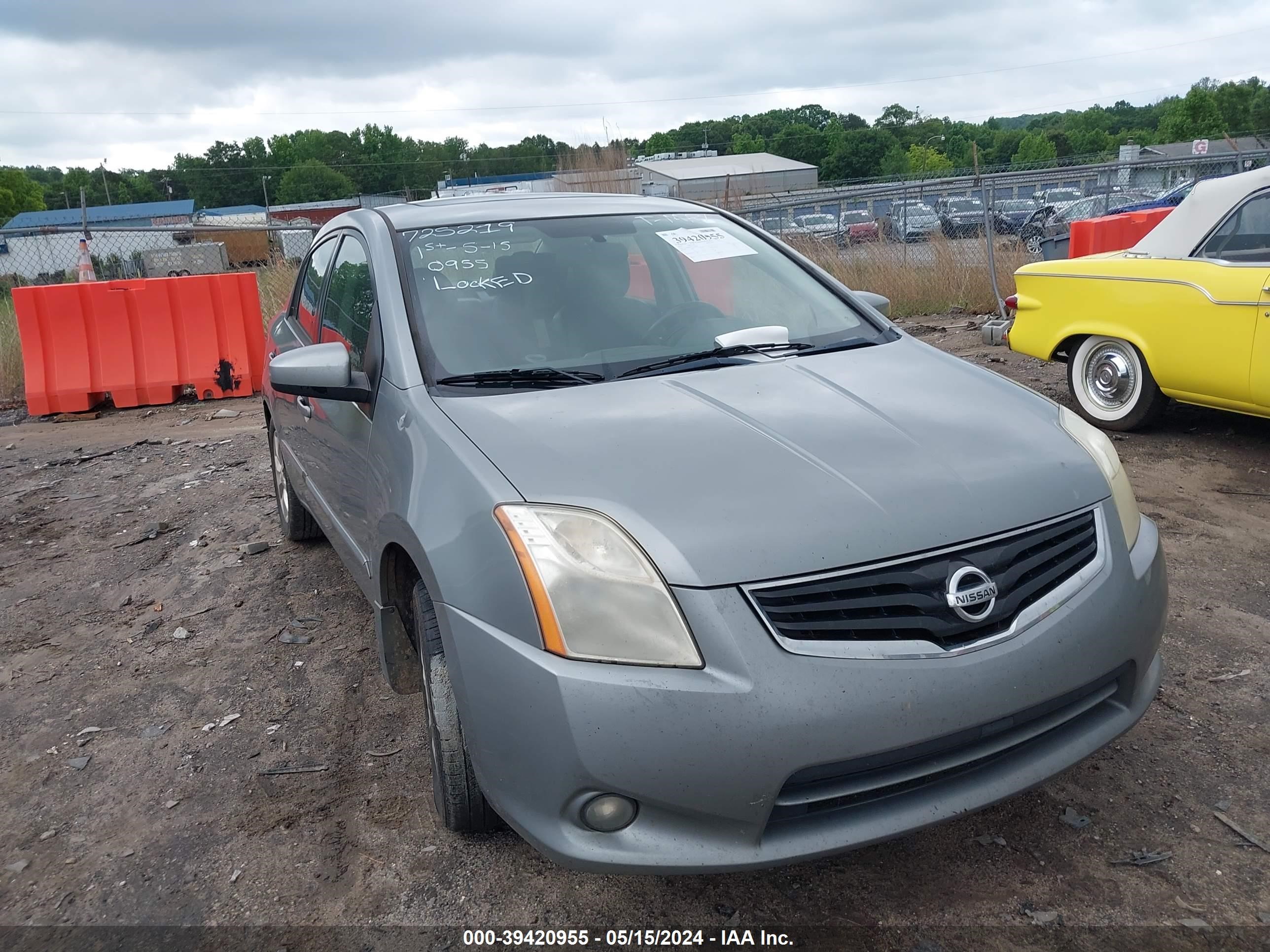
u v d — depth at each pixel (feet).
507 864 8.46
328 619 13.80
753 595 6.66
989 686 6.80
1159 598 7.99
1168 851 8.14
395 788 9.70
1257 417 20.81
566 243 11.28
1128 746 9.62
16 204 300.40
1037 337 21.25
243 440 24.91
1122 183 66.74
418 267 10.63
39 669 12.89
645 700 6.51
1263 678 10.65
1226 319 17.26
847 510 7.06
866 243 41.75
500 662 6.97
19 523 19.17
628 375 9.47
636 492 7.20
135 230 39.45
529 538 7.02
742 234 12.54
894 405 8.72
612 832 6.73
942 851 8.34
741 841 6.64
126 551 17.26
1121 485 8.35
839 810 6.86
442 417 8.60
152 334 29.71
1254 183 17.38
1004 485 7.55
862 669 6.61
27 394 28.81
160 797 9.85
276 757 10.44
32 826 9.51
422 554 7.79
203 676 12.41
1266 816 8.49
